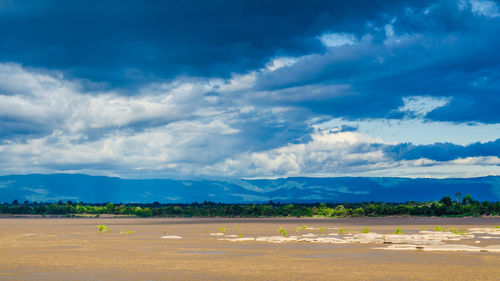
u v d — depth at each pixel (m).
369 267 38.69
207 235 84.81
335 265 40.12
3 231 109.69
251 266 39.81
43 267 39.81
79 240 73.69
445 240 65.56
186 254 49.81
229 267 39.25
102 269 38.44
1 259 45.88
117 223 182.88
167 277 34.19
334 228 115.56
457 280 32.22
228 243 64.12
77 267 39.66
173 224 162.12
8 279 33.44
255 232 96.62
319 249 54.16
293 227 124.50
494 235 77.25
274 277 34.03
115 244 64.38
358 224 149.25
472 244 59.06
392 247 54.06
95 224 169.88
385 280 32.50
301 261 43.09
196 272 36.53
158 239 74.31
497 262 41.06
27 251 54.50
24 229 122.38
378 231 98.19
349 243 61.78
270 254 49.22
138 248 57.53
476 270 36.59
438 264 40.06
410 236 69.69
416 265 39.59
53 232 103.44
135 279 33.34
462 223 154.75
